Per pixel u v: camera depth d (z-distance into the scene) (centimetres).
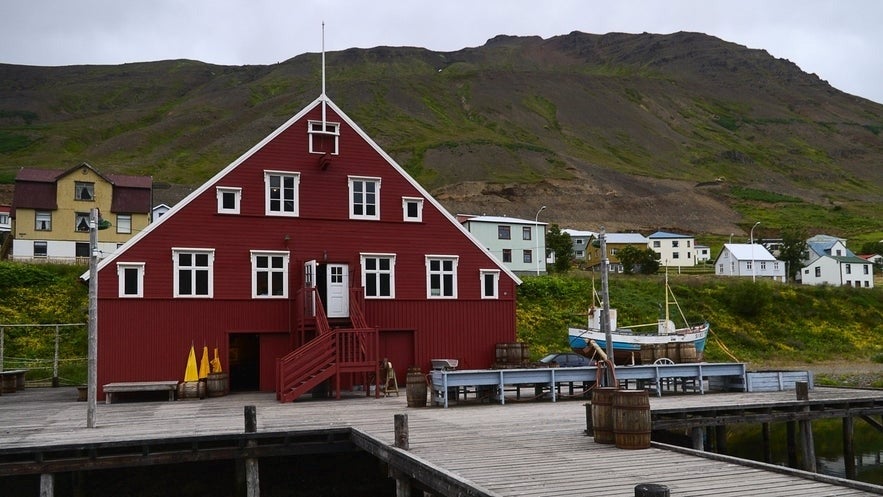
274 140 2978
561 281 5809
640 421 1371
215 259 2838
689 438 2450
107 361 2650
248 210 2908
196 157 16812
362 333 2605
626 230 12900
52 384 3478
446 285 3191
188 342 2762
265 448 1603
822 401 2077
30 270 4731
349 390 2875
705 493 980
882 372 4575
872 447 2622
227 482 1897
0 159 15912
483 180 15262
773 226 14150
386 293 3078
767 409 1991
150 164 15875
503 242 7144
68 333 4188
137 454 1523
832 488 1008
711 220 14488
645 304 5731
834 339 5697
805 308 6150
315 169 3028
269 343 2898
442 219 3216
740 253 9125
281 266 2941
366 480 1962
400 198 3150
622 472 1138
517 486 1037
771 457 2378
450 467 1186
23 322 4216
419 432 1609
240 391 2942
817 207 16138
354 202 3080
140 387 2503
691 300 5953
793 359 5159
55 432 1716
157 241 2762
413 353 3089
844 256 9656
